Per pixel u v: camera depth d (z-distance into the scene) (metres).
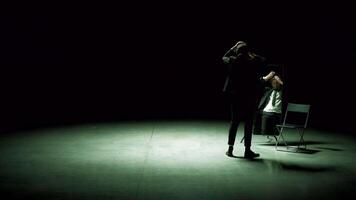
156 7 13.70
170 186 4.73
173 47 14.45
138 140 7.97
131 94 15.72
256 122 7.69
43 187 4.64
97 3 13.62
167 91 15.62
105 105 14.45
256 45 13.18
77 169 5.53
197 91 15.36
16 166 5.68
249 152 6.40
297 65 12.91
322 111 12.66
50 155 6.46
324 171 5.53
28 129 9.28
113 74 15.24
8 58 12.97
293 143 7.75
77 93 15.18
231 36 13.55
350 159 6.32
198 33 13.94
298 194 4.46
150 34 14.25
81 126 9.86
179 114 12.39
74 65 14.55
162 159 6.23
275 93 7.50
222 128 9.70
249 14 13.07
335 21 11.93
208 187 4.70
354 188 4.71
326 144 7.65
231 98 6.37
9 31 12.61
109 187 4.66
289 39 12.81
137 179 5.03
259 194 4.45
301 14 12.45
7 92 13.66
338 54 12.18
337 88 12.60
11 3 12.38
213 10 13.41
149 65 15.08
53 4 13.25
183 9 13.61
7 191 4.47
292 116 11.86
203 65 14.70
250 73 6.22
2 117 11.30
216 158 6.33
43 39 13.52
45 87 14.41
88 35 14.14
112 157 6.34
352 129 9.54
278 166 5.80
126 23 14.04
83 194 4.38
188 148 7.17
